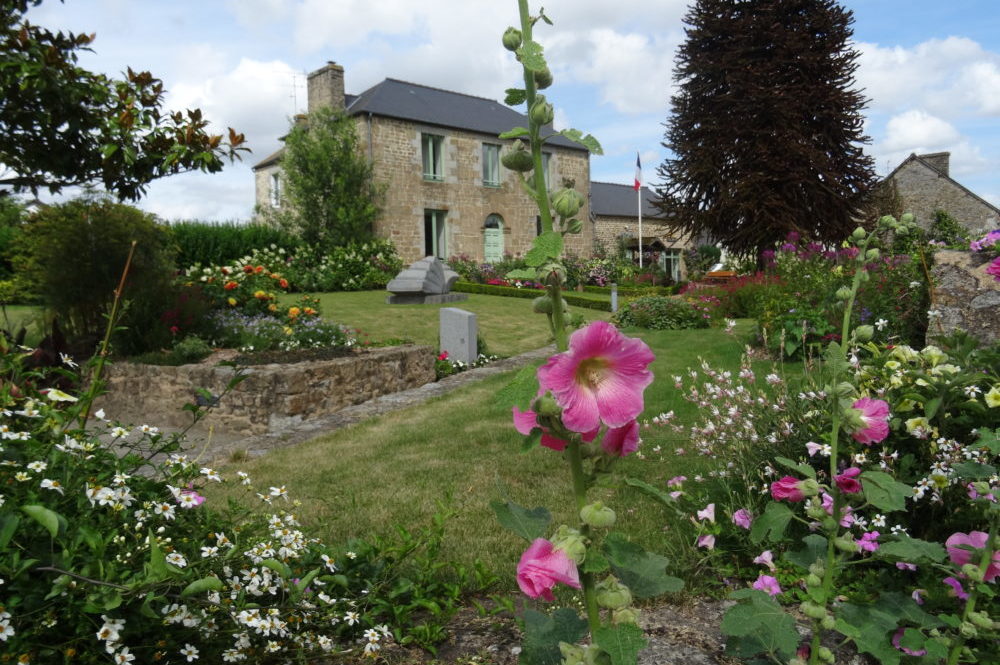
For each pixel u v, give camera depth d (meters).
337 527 4.06
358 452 5.96
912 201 34.94
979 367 2.99
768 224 19.53
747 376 4.03
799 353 8.81
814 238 19.77
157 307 10.05
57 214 9.88
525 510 1.19
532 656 1.35
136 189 7.80
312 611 2.63
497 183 28.42
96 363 2.75
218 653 2.34
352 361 8.50
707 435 4.00
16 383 2.57
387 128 24.88
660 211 22.42
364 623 2.74
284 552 2.60
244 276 13.38
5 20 6.49
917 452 3.07
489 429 6.59
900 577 2.79
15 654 1.81
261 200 31.02
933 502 2.86
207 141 7.21
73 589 1.89
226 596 2.37
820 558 1.75
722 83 20.61
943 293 5.77
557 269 1.11
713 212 20.66
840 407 1.62
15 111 6.55
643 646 0.99
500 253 28.70
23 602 1.87
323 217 23.89
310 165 23.48
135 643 2.15
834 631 2.55
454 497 4.60
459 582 3.06
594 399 1.01
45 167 7.34
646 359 1.01
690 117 21.02
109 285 9.75
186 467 2.62
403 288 17.81
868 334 1.63
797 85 19.39
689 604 2.91
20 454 2.21
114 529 2.12
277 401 7.43
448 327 11.30
